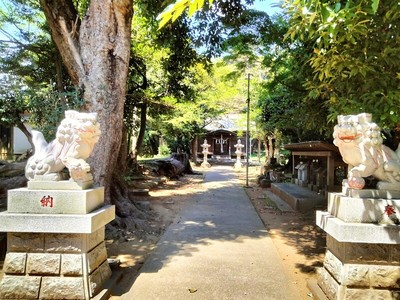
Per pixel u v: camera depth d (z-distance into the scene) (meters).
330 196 3.48
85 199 3.23
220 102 23.62
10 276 3.21
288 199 9.40
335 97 4.19
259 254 4.91
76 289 3.16
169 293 3.59
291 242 5.72
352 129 3.06
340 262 3.02
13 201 3.24
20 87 7.07
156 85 12.73
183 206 9.09
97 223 3.29
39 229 3.14
